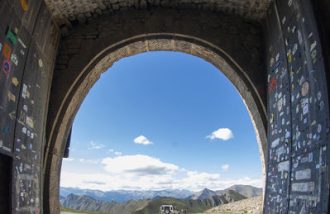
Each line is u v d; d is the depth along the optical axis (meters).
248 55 5.32
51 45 5.01
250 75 5.22
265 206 4.59
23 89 3.97
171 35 5.42
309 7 3.38
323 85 3.13
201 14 5.50
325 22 3.25
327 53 3.16
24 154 3.99
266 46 5.14
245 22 5.48
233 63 5.32
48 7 4.65
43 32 4.60
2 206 3.47
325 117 3.06
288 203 3.80
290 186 3.81
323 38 3.21
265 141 4.97
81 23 5.48
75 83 5.23
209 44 5.38
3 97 3.40
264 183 4.92
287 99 4.14
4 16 3.37
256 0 4.94
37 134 4.50
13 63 3.65
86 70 5.29
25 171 4.00
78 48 5.37
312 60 3.40
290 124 4.00
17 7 3.66
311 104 3.42
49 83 5.04
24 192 3.94
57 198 5.15
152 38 5.43
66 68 5.27
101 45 5.38
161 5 5.50
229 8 5.36
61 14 5.02
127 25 5.45
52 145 4.94
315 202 3.12
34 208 4.29
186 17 5.48
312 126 3.37
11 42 3.58
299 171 3.60
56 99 5.12
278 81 4.52
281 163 4.18
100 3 5.21
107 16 5.50
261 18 5.28
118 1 5.27
